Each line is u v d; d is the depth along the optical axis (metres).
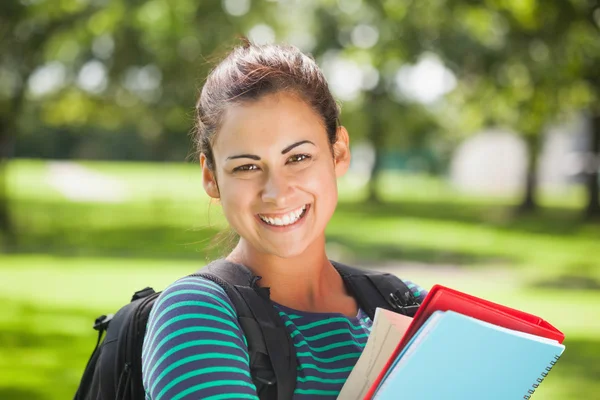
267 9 22.95
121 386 2.21
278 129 1.98
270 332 1.92
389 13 18.36
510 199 44.88
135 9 21.34
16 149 62.72
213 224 2.50
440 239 23.97
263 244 2.04
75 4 21.81
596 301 13.48
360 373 1.93
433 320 1.75
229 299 1.92
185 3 21.42
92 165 62.78
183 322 1.83
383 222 29.58
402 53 25.95
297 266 2.13
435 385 1.79
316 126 2.04
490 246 22.33
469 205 39.72
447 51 24.95
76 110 30.77
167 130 31.20
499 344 1.78
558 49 15.69
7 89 22.88
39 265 16.83
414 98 37.12
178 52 21.78
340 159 2.22
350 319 2.15
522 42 16.27
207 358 1.78
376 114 36.72
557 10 12.92
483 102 26.38
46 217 27.88
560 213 34.50
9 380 8.08
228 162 2.01
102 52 23.08
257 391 1.89
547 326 1.92
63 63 24.22
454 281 15.72
